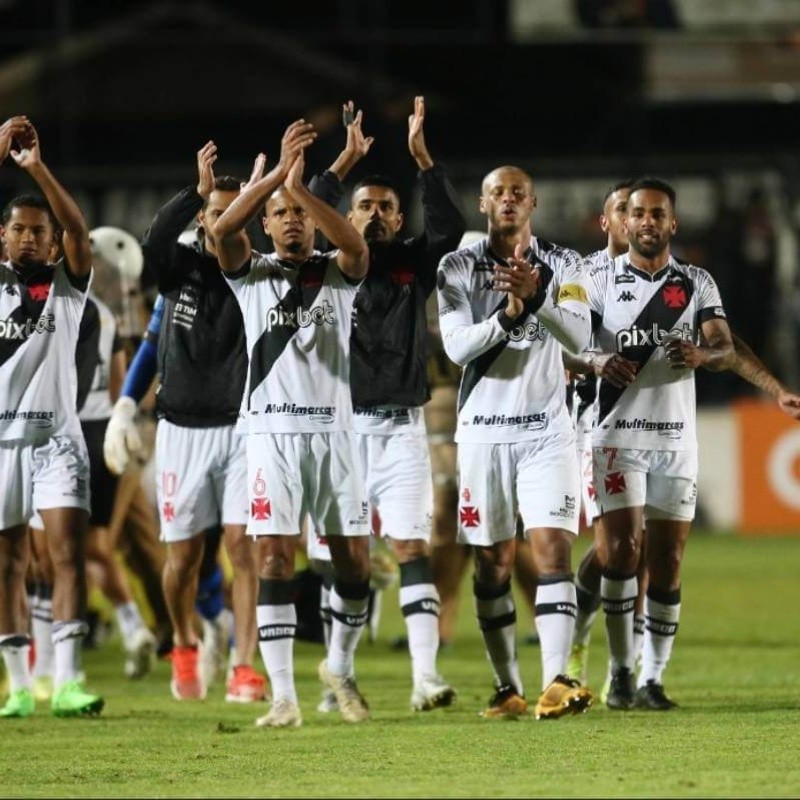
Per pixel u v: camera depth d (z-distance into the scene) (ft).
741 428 260.01
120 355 116.98
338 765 74.18
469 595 192.75
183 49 261.03
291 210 89.51
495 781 67.92
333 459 90.43
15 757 79.20
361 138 96.32
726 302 251.60
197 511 104.99
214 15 261.24
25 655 98.58
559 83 247.70
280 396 89.71
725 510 260.62
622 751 76.33
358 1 247.91
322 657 138.82
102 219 238.07
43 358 95.76
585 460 98.58
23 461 96.43
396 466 99.96
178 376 103.35
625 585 94.07
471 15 254.68
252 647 107.04
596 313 94.58
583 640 102.89
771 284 251.60
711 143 252.21
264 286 89.86
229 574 123.95
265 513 89.97
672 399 93.71
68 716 96.99
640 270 94.38
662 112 252.01
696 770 69.82
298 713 90.74
